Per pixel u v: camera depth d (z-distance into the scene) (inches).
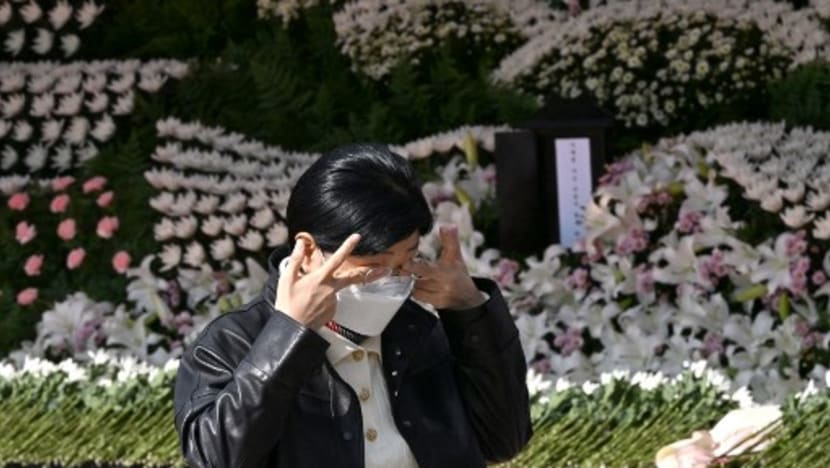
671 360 378.3
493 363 175.3
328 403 169.5
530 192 419.5
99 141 539.5
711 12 495.2
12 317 463.8
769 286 378.0
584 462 273.0
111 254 476.1
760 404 356.5
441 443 172.7
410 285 168.4
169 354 436.8
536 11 566.3
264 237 451.2
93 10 602.5
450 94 520.7
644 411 281.1
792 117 474.6
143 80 540.4
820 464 239.3
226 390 163.0
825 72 481.4
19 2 601.0
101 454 302.8
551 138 415.8
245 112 546.6
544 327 395.2
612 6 522.9
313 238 166.2
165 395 310.8
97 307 454.6
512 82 512.4
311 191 166.4
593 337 392.8
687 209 398.0
